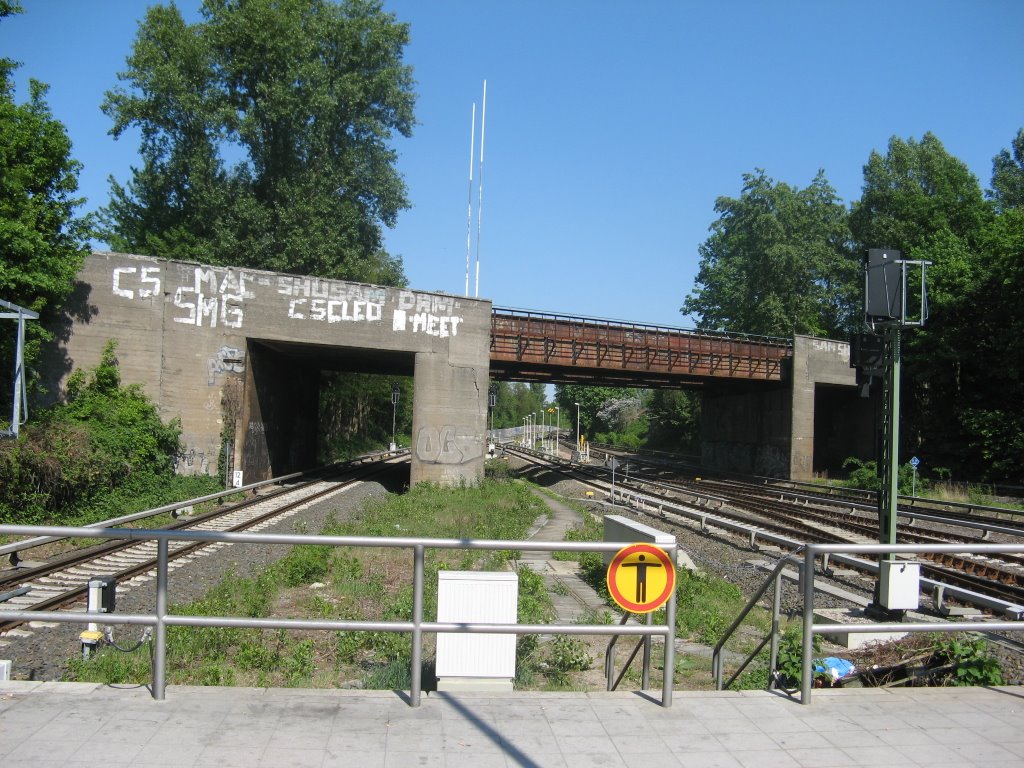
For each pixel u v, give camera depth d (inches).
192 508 800.3
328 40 1708.9
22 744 153.6
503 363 1427.2
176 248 1582.2
